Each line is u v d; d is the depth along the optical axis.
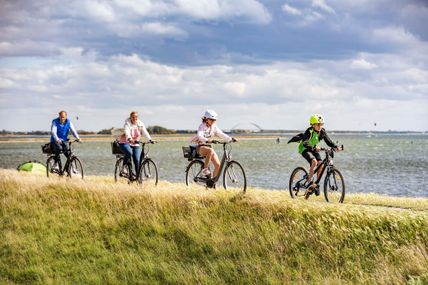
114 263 9.95
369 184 31.48
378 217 10.01
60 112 16.17
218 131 12.59
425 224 9.70
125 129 14.10
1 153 88.50
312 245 9.69
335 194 14.85
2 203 13.60
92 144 169.75
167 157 68.19
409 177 36.12
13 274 9.68
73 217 12.37
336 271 8.96
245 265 9.22
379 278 8.50
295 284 8.52
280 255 9.52
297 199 11.63
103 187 13.72
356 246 9.52
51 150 16.39
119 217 11.93
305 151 11.96
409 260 8.88
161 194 12.38
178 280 9.02
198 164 13.16
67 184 14.35
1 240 11.35
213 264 9.45
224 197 11.73
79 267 9.86
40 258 10.35
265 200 11.25
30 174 19.69
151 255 10.13
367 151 87.88
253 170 42.44
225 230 10.63
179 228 10.94
